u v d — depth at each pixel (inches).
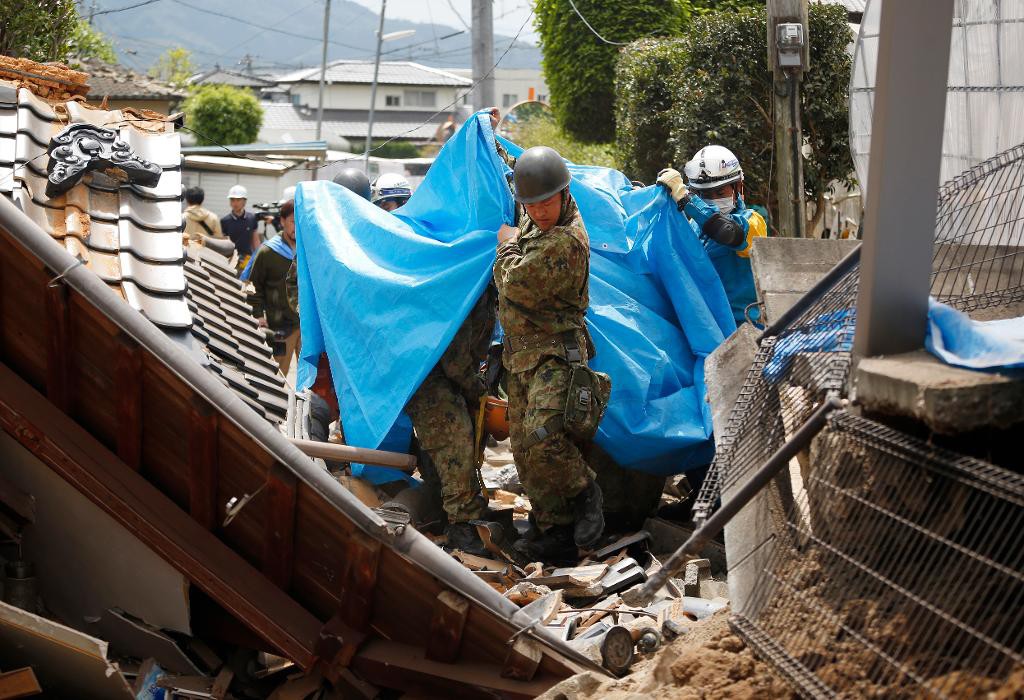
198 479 179.9
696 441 249.6
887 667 117.3
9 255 178.9
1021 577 108.6
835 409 129.1
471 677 167.6
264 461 175.6
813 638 128.0
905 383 117.6
